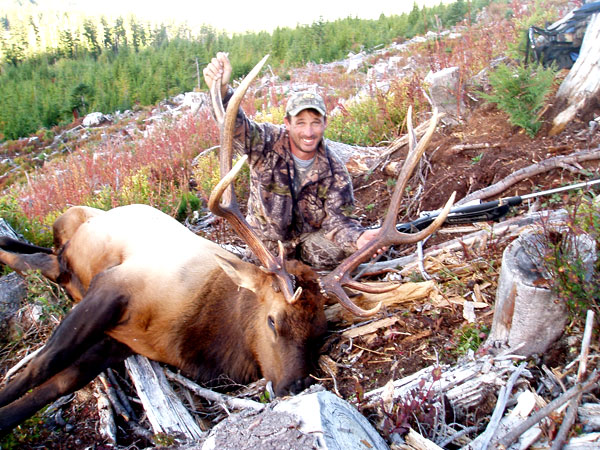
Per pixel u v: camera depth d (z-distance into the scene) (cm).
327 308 399
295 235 459
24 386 348
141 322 375
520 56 681
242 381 371
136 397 374
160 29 11300
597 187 416
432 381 294
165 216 457
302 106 401
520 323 287
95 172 851
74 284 468
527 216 409
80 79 5050
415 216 510
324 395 258
